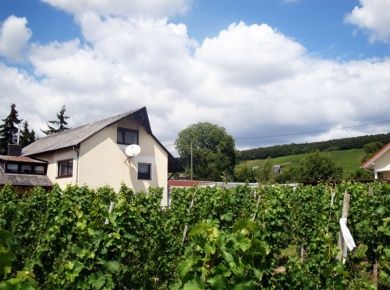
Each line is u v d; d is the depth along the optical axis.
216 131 62.94
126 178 25.53
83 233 5.44
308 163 47.78
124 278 6.36
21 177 25.09
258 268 4.08
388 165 20.42
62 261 6.62
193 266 3.72
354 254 8.39
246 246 3.84
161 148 27.80
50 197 11.99
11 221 10.72
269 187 14.42
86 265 5.27
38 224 10.30
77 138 25.02
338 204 10.05
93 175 24.08
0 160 25.92
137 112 26.27
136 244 7.64
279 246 8.97
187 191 13.70
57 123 59.81
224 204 9.20
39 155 27.72
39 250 7.15
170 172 30.92
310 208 12.11
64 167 25.27
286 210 9.76
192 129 64.06
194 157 62.16
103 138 24.86
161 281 9.15
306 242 11.23
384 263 7.69
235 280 3.77
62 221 7.17
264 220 8.37
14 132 51.75
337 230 9.36
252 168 60.78
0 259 2.91
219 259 3.74
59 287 5.45
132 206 7.20
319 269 6.20
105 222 5.98
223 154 61.72
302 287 6.24
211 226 3.73
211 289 3.59
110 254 5.59
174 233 11.14
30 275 3.09
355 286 7.36
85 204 11.73
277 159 73.38
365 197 9.87
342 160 59.12
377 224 8.20
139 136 26.75
